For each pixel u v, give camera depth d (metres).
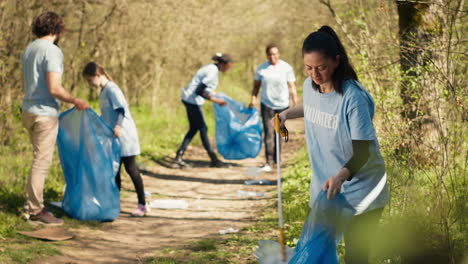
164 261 4.18
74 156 5.64
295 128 13.61
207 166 9.32
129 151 5.88
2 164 7.16
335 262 2.87
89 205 5.55
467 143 4.25
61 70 5.24
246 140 8.91
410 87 4.85
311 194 3.18
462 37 4.69
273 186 7.58
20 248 4.39
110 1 11.62
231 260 4.20
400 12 5.52
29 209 5.25
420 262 3.62
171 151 10.46
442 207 3.71
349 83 2.84
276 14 18.16
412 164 4.18
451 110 4.35
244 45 20.20
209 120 14.26
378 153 2.91
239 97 19.38
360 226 2.98
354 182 2.91
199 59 15.93
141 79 14.62
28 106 5.20
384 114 4.59
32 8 8.98
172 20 14.74
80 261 4.27
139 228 5.52
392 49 5.43
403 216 3.85
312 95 3.03
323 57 2.78
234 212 6.21
